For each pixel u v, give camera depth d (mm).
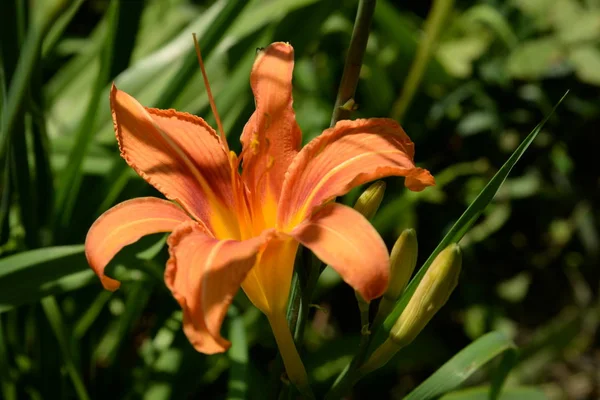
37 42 527
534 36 872
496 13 838
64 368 603
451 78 829
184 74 566
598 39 834
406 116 842
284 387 476
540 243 926
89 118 575
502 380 510
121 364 628
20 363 595
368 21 446
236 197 466
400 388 832
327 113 779
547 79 849
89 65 737
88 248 431
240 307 644
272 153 473
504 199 870
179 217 448
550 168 886
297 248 451
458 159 867
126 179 591
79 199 618
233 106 604
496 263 917
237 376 544
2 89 546
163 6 805
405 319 456
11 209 604
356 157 450
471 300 849
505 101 860
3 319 587
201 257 419
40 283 513
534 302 933
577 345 918
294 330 470
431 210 847
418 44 766
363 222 418
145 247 532
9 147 536
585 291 937
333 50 833
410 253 453
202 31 628
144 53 756
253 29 625
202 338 405
